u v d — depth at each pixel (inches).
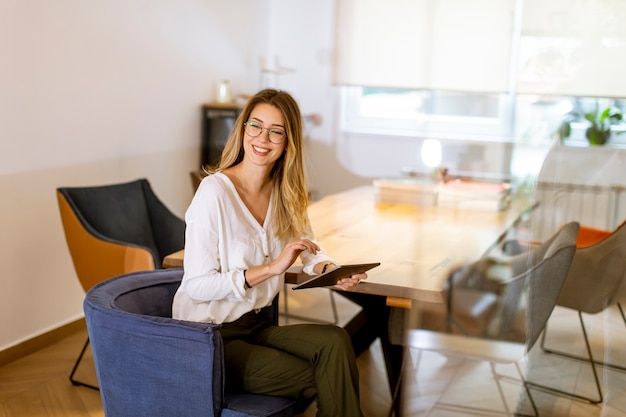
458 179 86.5
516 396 87.8
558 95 80.4
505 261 85.8
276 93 94.7
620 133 79.0
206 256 89.0
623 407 86.4
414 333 90.5
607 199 80.7
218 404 81.2
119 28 165.5
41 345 145.9
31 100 139.9
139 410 83.5
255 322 95.6
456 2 85.1
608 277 83.4
